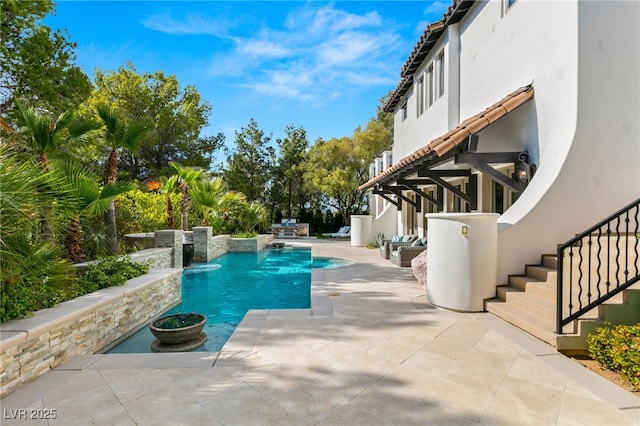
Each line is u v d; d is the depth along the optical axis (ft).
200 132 102.17
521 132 27.30
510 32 28.86
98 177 26.48
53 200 18.90
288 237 96.07
